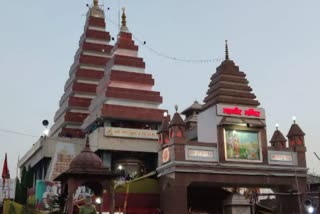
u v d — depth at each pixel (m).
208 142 43.06
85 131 64.81
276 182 43.50
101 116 57.34
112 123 59.06
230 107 43.44
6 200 39.94
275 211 45.81
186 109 63.12
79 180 27.44
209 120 44.25
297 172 44.53
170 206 40.09
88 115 65.50
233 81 45.53
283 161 44.41
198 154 41.12
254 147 43.44
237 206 44.16
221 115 42.94
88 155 28.83
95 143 56.25
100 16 72.50
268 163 43.53
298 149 45.47
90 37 70.25
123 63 61.56
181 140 40.81
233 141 42.78
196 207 44.53
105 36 70.81
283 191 45.44
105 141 56.22
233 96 44.41
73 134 65.00
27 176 57.62
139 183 42.78
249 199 42.91
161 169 42.53
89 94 67.62
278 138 47.78
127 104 59.47
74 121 65.69
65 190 29.27
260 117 44.22
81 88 67.12
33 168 67.12
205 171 40.78
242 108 43.81
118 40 63.84
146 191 42.72
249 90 45.59
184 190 39.81
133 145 57.25
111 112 57.66
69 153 57.41
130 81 60.75
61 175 28.31
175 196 39.38
